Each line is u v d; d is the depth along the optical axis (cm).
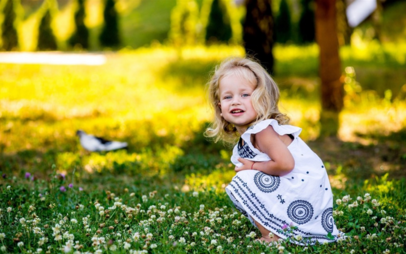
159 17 2686
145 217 388
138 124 904
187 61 1606
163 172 600
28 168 601
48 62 1712
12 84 1329
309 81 1367
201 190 499
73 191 458
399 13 2164
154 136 795
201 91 1295
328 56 1029
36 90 1273
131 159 664
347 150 765
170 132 823
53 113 1028
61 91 1278
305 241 321
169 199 453
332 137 854
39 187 483
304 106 1134
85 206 407
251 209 325
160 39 2436
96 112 1046
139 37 2467
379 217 382
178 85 1359
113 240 336
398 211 404
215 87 360
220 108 367
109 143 702
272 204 323
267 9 1174
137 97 1230
